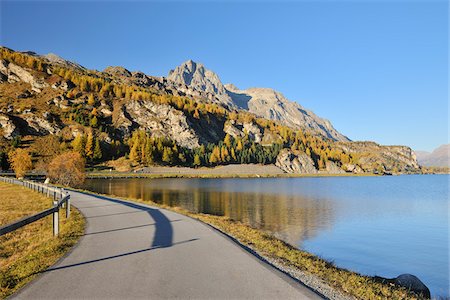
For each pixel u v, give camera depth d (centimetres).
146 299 550
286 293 589
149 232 1228
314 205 4225
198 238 1114
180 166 15188
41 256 847
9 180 5241
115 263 779
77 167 6003
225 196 5256
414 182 12581
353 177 17800
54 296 562
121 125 17175
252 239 1176
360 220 3077
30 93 17588
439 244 2059
